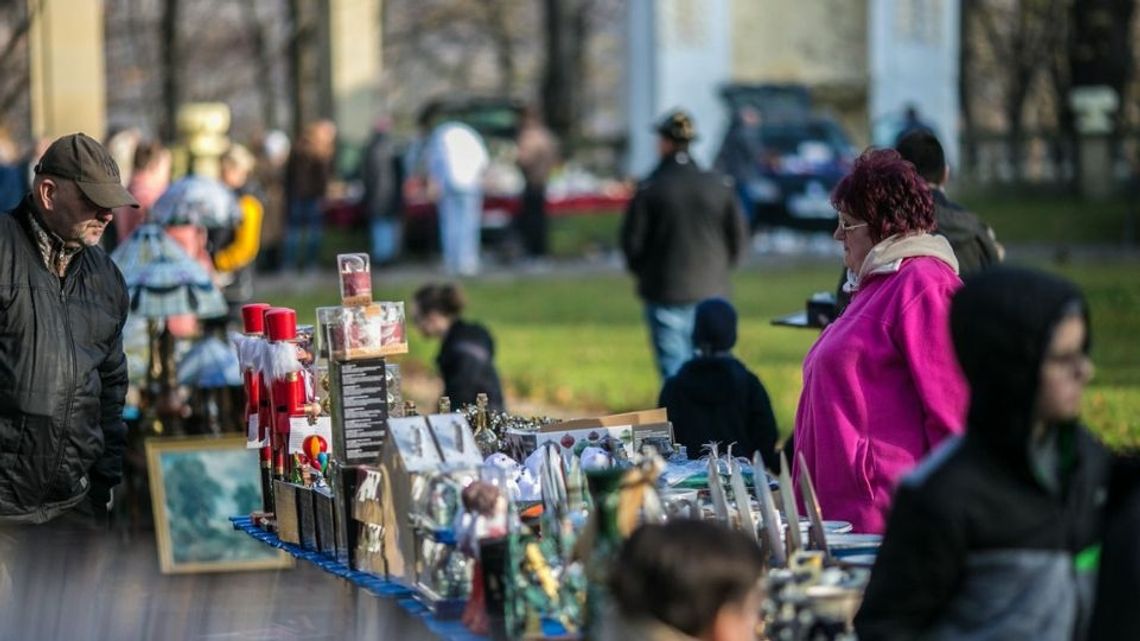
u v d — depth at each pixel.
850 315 12.00
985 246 15.12
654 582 8.23
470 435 11.02
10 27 42.66
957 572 8.14
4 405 12.80
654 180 24.55
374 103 74.81
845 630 9.18
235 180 26.84
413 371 33.09
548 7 89.12
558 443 12.38
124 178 26.41
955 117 79.94
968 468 8.09
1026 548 8.09
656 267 24.58
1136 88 77.62
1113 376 30.16
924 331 11.59
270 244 51.88
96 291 13.28
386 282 50.66
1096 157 71.75
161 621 14.88
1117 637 8.16
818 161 61.44
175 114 69.94
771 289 47.44
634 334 39.47
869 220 11.98
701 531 8.33
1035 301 7.94
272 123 86.38
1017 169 79.62
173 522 18.30
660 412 12.62
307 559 12.36
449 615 10.35
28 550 13.28
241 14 88.81
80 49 36.53
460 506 10.55
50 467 12.97
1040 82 85.56
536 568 9.79
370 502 11.41
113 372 13.55
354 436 11.77
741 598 8.26
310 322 37.34
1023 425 8.02
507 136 66.94
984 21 84.44
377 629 11.53
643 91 79.56
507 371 33.66
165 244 19.28
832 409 11.81
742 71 79.12
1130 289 43.56
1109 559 8.20
